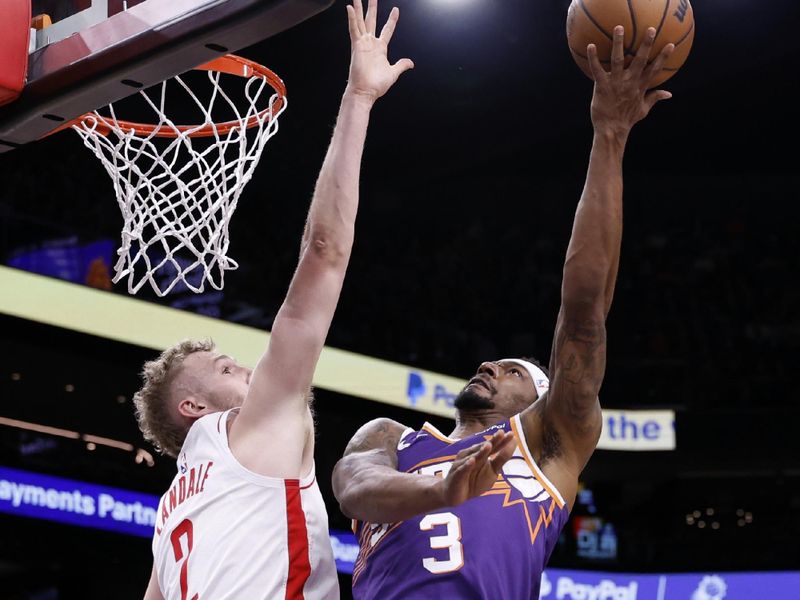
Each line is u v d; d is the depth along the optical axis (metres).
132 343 8.66
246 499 2.06
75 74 2.57
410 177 13.67
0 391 9.13
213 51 2.40
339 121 2.21
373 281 12.13
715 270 12.91
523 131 13.00
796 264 12.85
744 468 11.05
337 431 10.76
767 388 11.41
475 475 1.82
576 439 2.27
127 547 9.15
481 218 13.76
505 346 12.02
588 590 10.76
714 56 11.85
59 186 10.12
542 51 11.69
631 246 13.33
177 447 2.36
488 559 2.16
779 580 10.46
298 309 2.10
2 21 2.64
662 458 11.17
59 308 8.34
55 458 9.33
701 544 10.78
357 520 2.41
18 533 8.49
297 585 2.03
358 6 2.29
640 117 2.29
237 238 11.14
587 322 2.23
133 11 2.50
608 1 2.23
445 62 11.88
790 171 13.62
